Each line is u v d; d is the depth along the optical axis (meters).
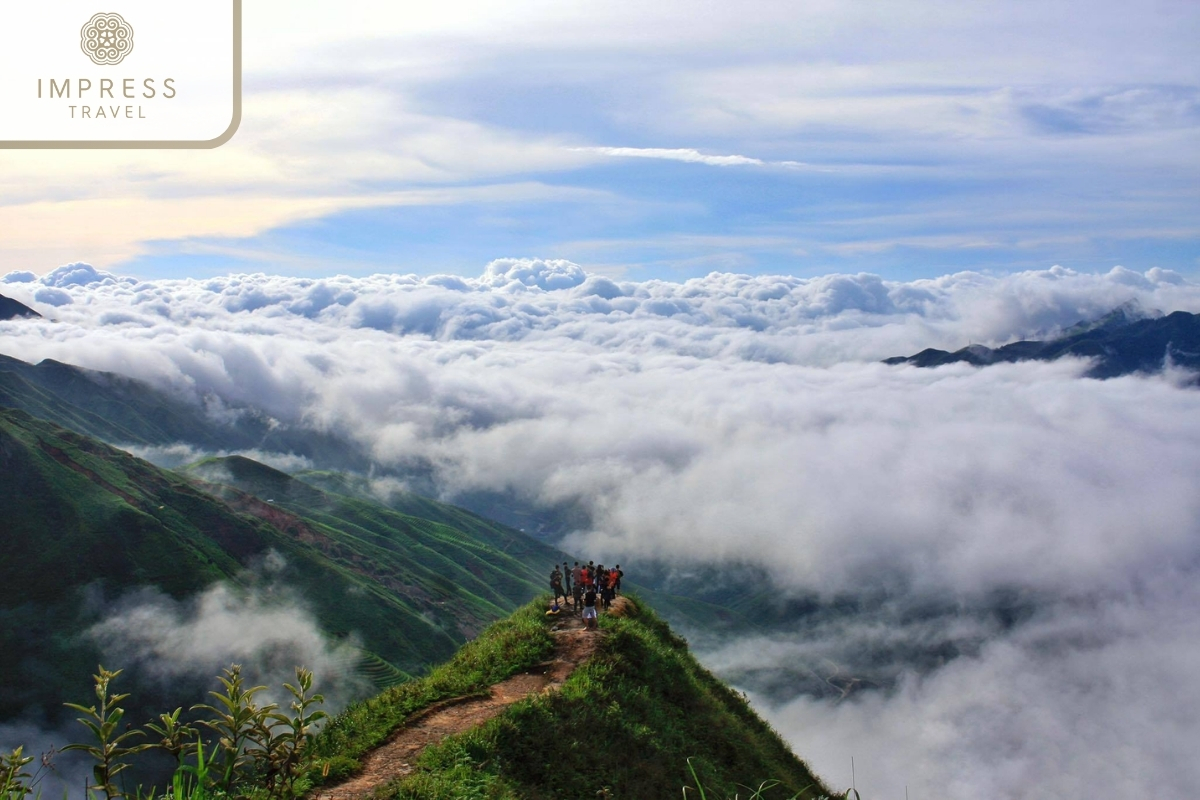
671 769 18.75
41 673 105.31
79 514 135.75
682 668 25.94
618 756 17.98
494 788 14.46
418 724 16.84
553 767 16.38
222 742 8.39
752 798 18.39
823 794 25.03
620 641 23.62
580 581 27.05
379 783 13.93
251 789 11.26
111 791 7.40
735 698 29.94
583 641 23.38
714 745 22.36
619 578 30.23
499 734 16.31
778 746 27.80
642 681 22.56
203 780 8.21
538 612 26.89
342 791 13.48
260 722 8.53
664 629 31.39
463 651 22.81
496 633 24.81
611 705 19.53
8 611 115.50
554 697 18.55
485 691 19.12
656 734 19.80
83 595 120.06
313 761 14.12
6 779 7.02
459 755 15.13
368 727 16.12
